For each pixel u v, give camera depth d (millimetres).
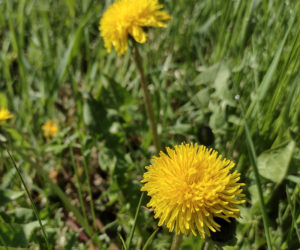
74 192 235
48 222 191
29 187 233
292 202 144
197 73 259
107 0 342
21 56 299
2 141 234
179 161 117
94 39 354
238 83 203
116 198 200
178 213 114
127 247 129
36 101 311
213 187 110
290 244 138
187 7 323
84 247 175
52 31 376
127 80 303
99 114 224
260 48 217
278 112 187
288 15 201
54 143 263
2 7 387
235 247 152
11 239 155
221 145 201
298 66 168
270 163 138
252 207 150
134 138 265
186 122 245
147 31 189
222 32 243
